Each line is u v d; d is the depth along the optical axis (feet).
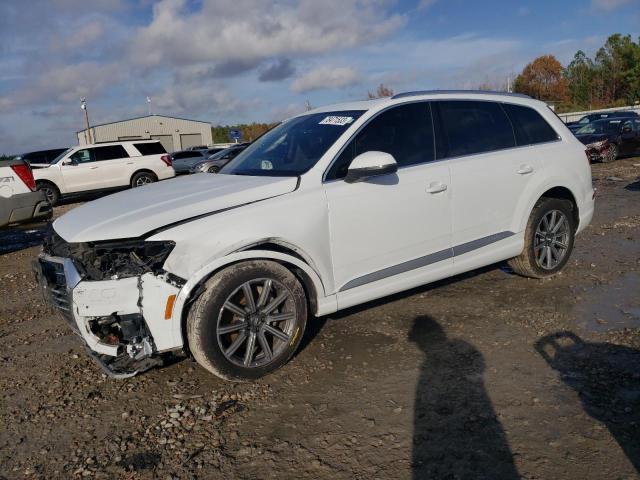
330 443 9.37
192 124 169.17
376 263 13.23
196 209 11.24
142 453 9.48
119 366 11.25
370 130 13.61
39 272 12.15
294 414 10.39
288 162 13.46
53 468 9.23
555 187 16.80
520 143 16.34
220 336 11.17
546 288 16.60
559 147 17.02
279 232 11.57
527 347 12.57
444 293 16.66
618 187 38.63
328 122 14.17
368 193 12.87
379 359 12.46
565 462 8.41
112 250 10.78
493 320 14.30
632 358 11.64
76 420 10.73
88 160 57.21
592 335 12.98
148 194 12.85
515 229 15.90
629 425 9.24
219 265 10.93
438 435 9.35
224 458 9.17
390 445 9.18
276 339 12.15
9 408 11.38
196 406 10.91
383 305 15.93
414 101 14.58
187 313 11.09
